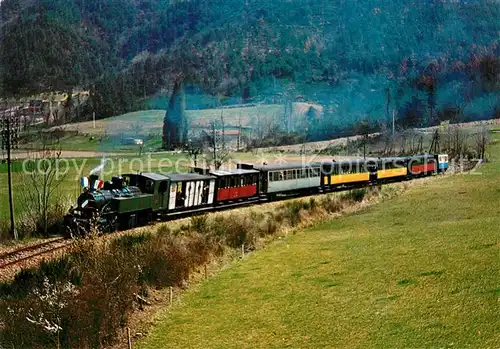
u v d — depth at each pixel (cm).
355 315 1870
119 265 2356
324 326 1825
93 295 2002
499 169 6625
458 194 4734
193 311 2189
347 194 5028
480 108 13888
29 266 2458
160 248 2755
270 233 3700
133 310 2205
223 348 1772
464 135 10069
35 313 1902
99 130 13825
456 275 2075
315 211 4381
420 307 1827
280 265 2788
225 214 3934
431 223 3438
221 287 2498
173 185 3669
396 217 3916
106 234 2822
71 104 18850
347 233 3500
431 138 10344
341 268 2531
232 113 16425
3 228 3259
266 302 2184
